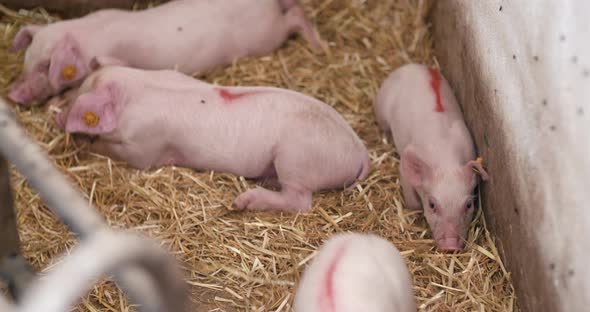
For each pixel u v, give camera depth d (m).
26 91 3.86
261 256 3.52
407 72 3.80
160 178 3.67
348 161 3.64
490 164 3.55
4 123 2.90
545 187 3.25
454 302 3.44
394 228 3.60
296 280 3.47
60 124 3.75
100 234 2.34
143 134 3.67
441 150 3.61
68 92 3.88
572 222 3.15
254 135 3.65
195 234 3.56
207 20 3.93
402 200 3.67
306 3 4.16
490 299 3.44
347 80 3.97
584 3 3.12
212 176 3.68
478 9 3.59
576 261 3.14
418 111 3.70
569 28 3.16
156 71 3.76
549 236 3.24
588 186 3.10
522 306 3.39
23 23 4.12
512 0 3.38
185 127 3.66
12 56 4.02
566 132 3.17
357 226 3.60
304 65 4.01
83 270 2.21
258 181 3.72
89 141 3.74
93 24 3.89
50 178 2.73
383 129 3.82
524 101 3.33
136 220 3.59
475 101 3.64
